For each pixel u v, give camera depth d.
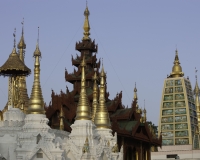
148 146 100.69
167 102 142.38
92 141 54.62
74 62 102.38
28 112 52.78
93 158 52.19
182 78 142.62
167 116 140.88
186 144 135.38
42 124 52.09
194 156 129.50
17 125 54.50
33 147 49.16
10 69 57.94
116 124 85.50
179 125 138.75
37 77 53.69
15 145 50.31
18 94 59.16
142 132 96.75
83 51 103.44
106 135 60.94
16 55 59.25
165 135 139.12
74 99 95.44
